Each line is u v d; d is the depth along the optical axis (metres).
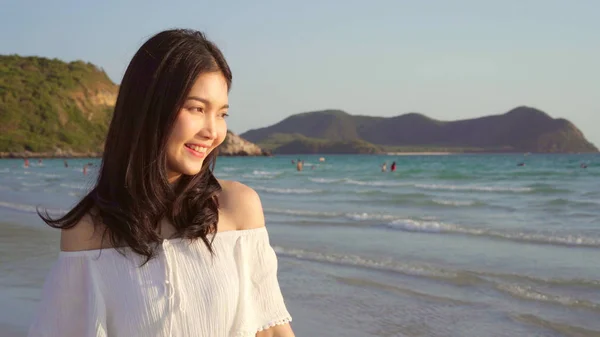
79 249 1.51
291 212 17.03
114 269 1.49
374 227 13.66
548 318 6.55
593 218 15.18
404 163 86.06
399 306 7.12
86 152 152.25
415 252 10.38
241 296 1.56
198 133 1.51
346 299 7.45
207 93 1.51
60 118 155.62
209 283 1.51
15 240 11.77
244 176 46.66
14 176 48.25
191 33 1.55
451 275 8.51
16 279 8.31
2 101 151.50
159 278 1.48
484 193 25.14
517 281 8.12
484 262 9.41
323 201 21.56
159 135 1.49
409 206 19.34
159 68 1.49
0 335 5.92
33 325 1.51
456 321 6.52
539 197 22.19
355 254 10.23
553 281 8.05
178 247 1.50
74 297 1.50
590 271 8.63
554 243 11.12
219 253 1.54
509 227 13.55
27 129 150.25
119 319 1.47
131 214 1.47
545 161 87.56
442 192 26.08
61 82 164.38
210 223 1.53
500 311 6.85
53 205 19.62
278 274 8.88
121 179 1.50
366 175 46.19
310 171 57.34
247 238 1.60
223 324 1.51
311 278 8.59
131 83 1.52
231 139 186.88
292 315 6.85
